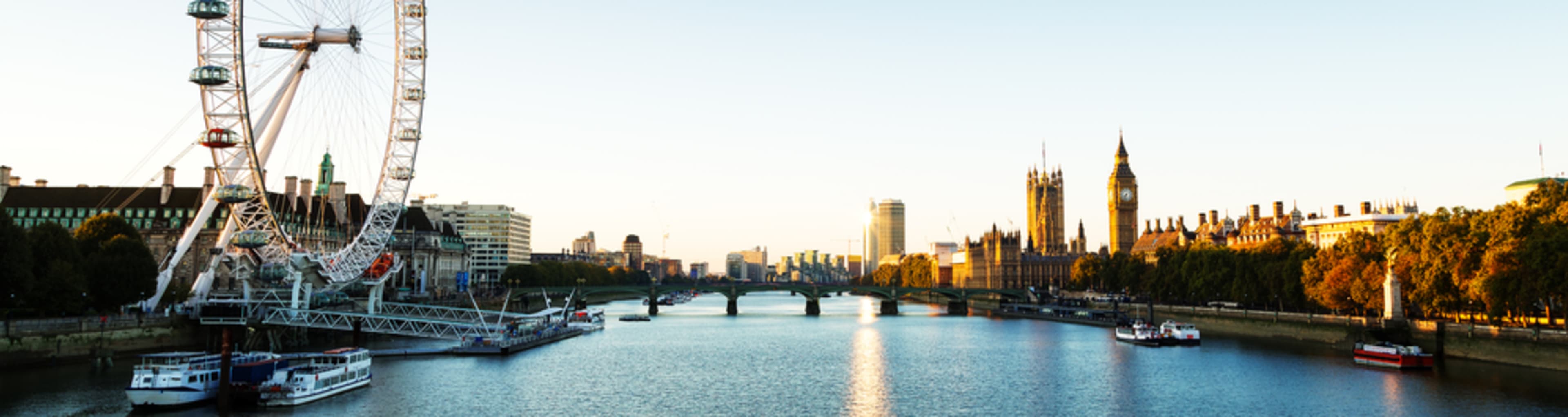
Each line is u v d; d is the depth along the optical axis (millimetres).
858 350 186750
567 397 125000
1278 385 130125
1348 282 177750
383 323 167375
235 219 163500
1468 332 145375
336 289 175750
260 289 170125
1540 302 155875
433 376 139875
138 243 158250
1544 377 126438
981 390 131375
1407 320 158375
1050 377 143500
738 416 113688
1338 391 123438
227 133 134125
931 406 119625
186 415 105625
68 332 132625
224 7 133250
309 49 164125
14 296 133250
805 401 123812
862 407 119312
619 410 116875
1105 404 119938
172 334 150875
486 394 125438
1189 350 178375
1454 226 156000
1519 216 141500
